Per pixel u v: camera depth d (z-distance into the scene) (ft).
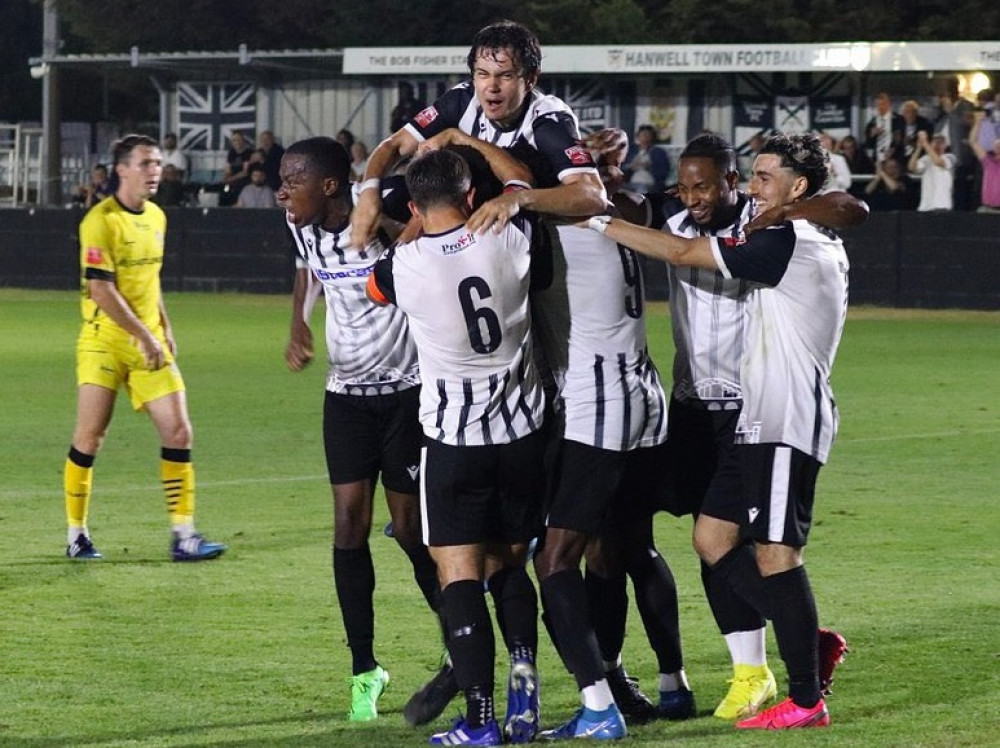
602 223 27.14
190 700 29.45
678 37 178.50
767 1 175.42
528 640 27.22
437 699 27.89
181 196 149.38
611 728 26.86
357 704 28.55
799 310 27.02
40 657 32.27
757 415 27.30
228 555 41.93
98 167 150.51
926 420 67.21
